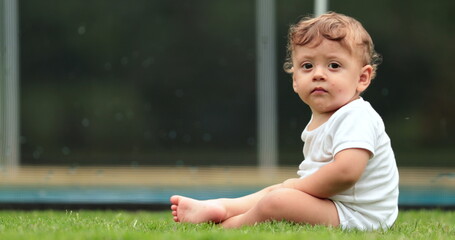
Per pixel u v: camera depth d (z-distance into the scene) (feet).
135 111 55.36
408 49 53.36
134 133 55.31
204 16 55.31
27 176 53.31
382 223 19.03
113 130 55.16
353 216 18.72
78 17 54.80
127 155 55.21
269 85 54.80
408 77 53.36
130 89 55.21
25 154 53.88
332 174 18.31
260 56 54.90
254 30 54.90
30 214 28.96
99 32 55.01
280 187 20.79
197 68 55.36
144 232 16.90
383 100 53.47
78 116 54.80
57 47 54.65
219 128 55.31
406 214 30.89
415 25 53.36
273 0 54.49
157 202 39.70
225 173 54.80
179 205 20.15
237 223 19.30
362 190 18.76
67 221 20.03
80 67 54.90
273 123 54.75
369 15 53.21
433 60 53.31
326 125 19.12
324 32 19.45
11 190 47.39
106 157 54.95
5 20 53.88
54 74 54.60
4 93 53.62
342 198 18.79
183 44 55.36
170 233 16.56
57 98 54.49
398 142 53.57
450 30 53.26
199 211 19.77
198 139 55.36
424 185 51.13
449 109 53.21
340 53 19.40
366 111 19.01
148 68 55.36
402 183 51.90
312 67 19.70
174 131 55.47
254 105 55.01
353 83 19.70
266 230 17.51
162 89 55.36
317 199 18.72
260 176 54.54
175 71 55.36
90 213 30.73
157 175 54.95
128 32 55.11
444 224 22.61
